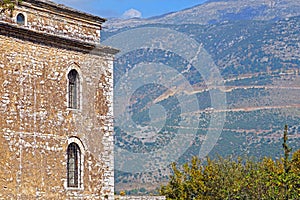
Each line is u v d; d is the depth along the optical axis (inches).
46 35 1814.7
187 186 2974.9
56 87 1861.5
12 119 1717.5
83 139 1950.1
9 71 1713.8
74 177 1926.7
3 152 1689.2
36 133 1787.6
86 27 2021.4
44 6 1875.0
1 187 1679.4
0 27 1679.4
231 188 2869.1
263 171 2847.0
